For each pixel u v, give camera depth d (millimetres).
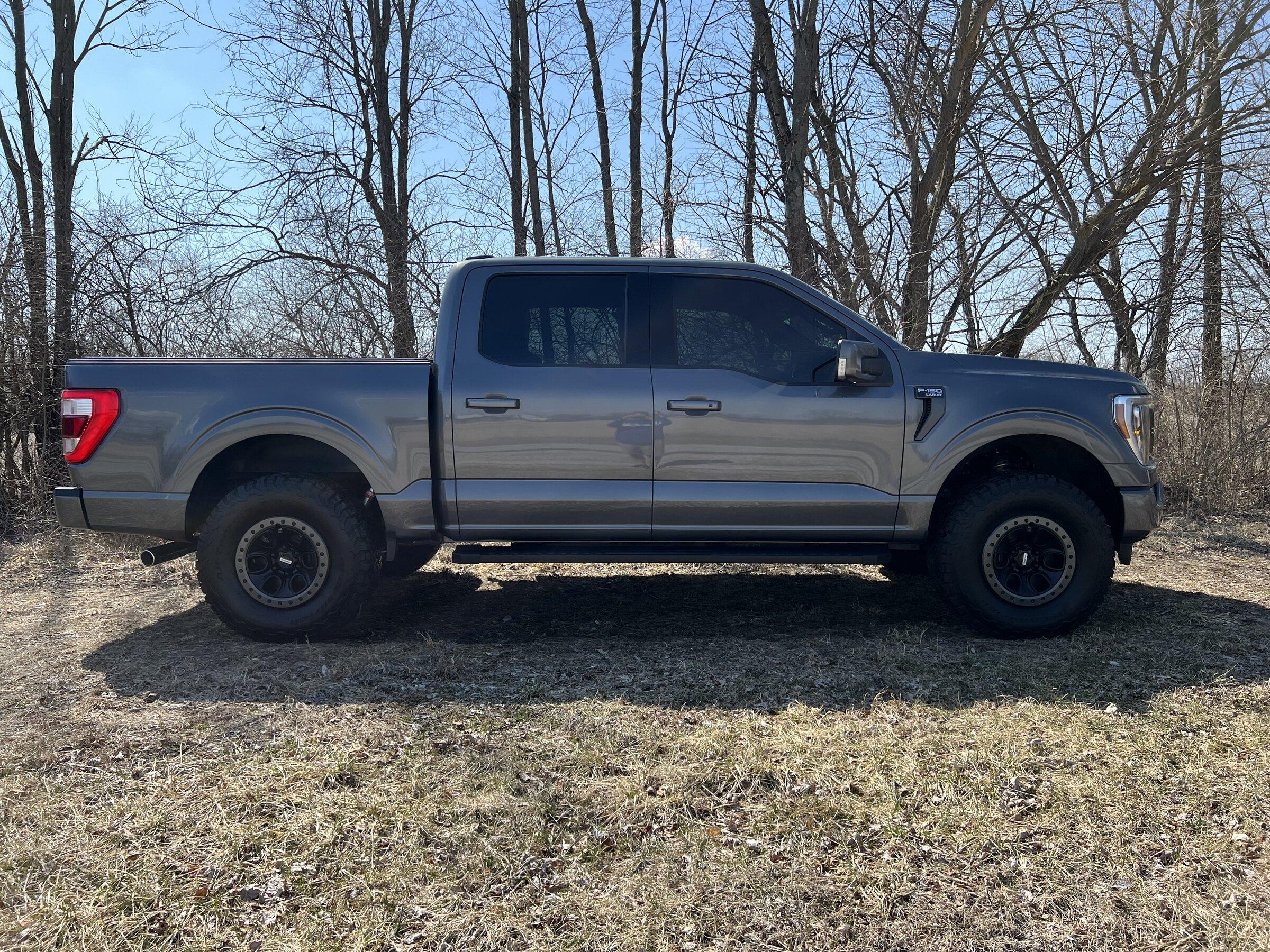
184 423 4375
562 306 4559
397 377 4402
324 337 9969
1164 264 8906
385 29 11617
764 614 5156
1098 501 4797
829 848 2604
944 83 8742
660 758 3152
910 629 4738
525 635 4734
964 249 8773
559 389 4422
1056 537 4449
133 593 5762
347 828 2686
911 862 2539
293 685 3900
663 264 4598
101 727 3443
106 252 8883
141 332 9164
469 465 4445
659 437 4422
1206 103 8594
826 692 3777
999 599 4469
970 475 4848
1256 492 8898
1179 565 6418
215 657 4316
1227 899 2365
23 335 7926
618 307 4551
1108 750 3203
